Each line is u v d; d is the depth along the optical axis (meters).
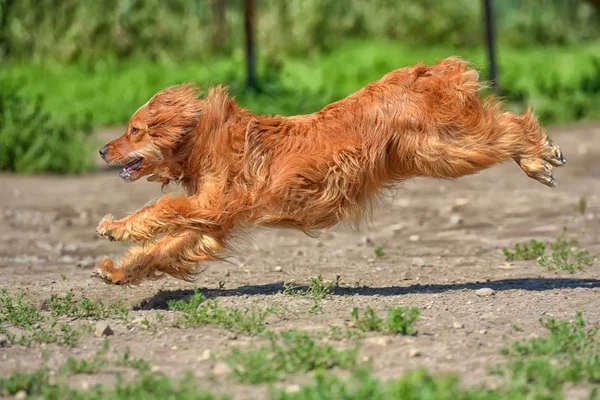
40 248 15.48
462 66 10.56
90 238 16.39
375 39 45.78
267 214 10.59
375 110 10.43
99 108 32.69
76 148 24.80
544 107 31.08
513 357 8.54
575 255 13.23
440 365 8.38
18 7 41.09
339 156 10.37
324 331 9.45
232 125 10.63
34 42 40.97
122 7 41.53
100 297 11.59
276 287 11.84
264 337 9.38
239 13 44.16
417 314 9.40
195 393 7.59
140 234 10.61
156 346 9.26
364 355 8.70
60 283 12.45
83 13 41.25
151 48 41.72
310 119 10.62
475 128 10.40
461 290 11.35
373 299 10.91
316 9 45.09
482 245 14.80
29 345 9.38
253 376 8.05
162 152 10.66
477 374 8.11
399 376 8.09
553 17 50.09
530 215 17.06
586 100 31.94
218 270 13.15
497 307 10.45
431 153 10.38
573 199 18.31
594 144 26.05
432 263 13.45
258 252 14.74
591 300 10.71
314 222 10.64
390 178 10.71
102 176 23.89
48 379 8.20
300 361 8.37
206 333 9.63
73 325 10.18
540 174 10.63
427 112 10.35
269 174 10.52
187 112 10.55
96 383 8.17
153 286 12.04
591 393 7.31
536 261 13.27
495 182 20.98
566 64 39.88
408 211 18.05
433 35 46.59
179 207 10.57
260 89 32.91
